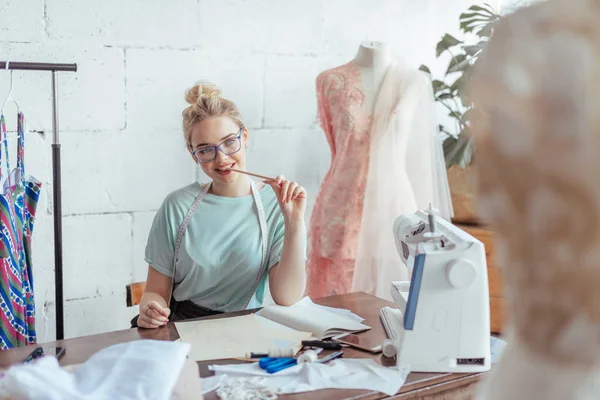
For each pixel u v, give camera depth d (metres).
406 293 1.50
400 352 1.29
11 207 1.94
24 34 2.41
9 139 2.43
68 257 2.58
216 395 1.19
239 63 2.83
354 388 1.22
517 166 0.64
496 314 2.69
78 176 2.57
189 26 2.70
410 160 2.60
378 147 2.53
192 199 1.89
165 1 2.64
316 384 1.23
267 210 1.89
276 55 2.90
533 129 0.63
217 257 1.84
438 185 2.63
